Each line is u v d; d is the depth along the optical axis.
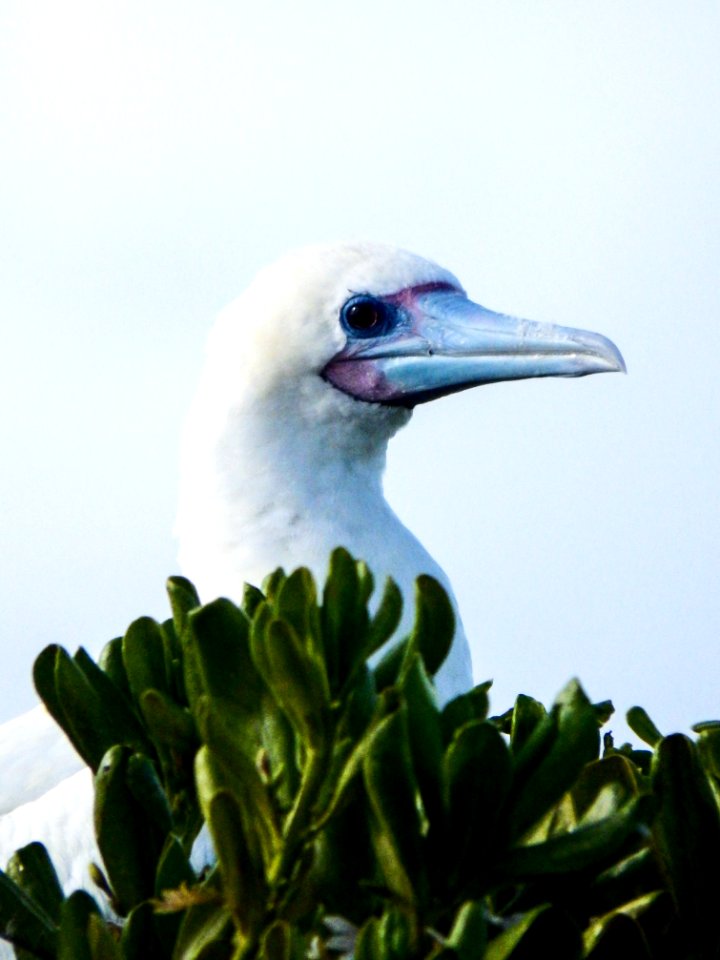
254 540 16.09
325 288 16.52
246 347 16.45
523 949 7.87
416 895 7.40
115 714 9.26
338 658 7.96
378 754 7.34
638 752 10.23
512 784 7.67
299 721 7.66
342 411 16.52
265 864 7.88
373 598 16.14
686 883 8.34
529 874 7.48
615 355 16.56
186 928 7.95
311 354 16.38
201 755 7.73
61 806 15.31
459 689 15.41
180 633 9.56
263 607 8.15
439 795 7.51
